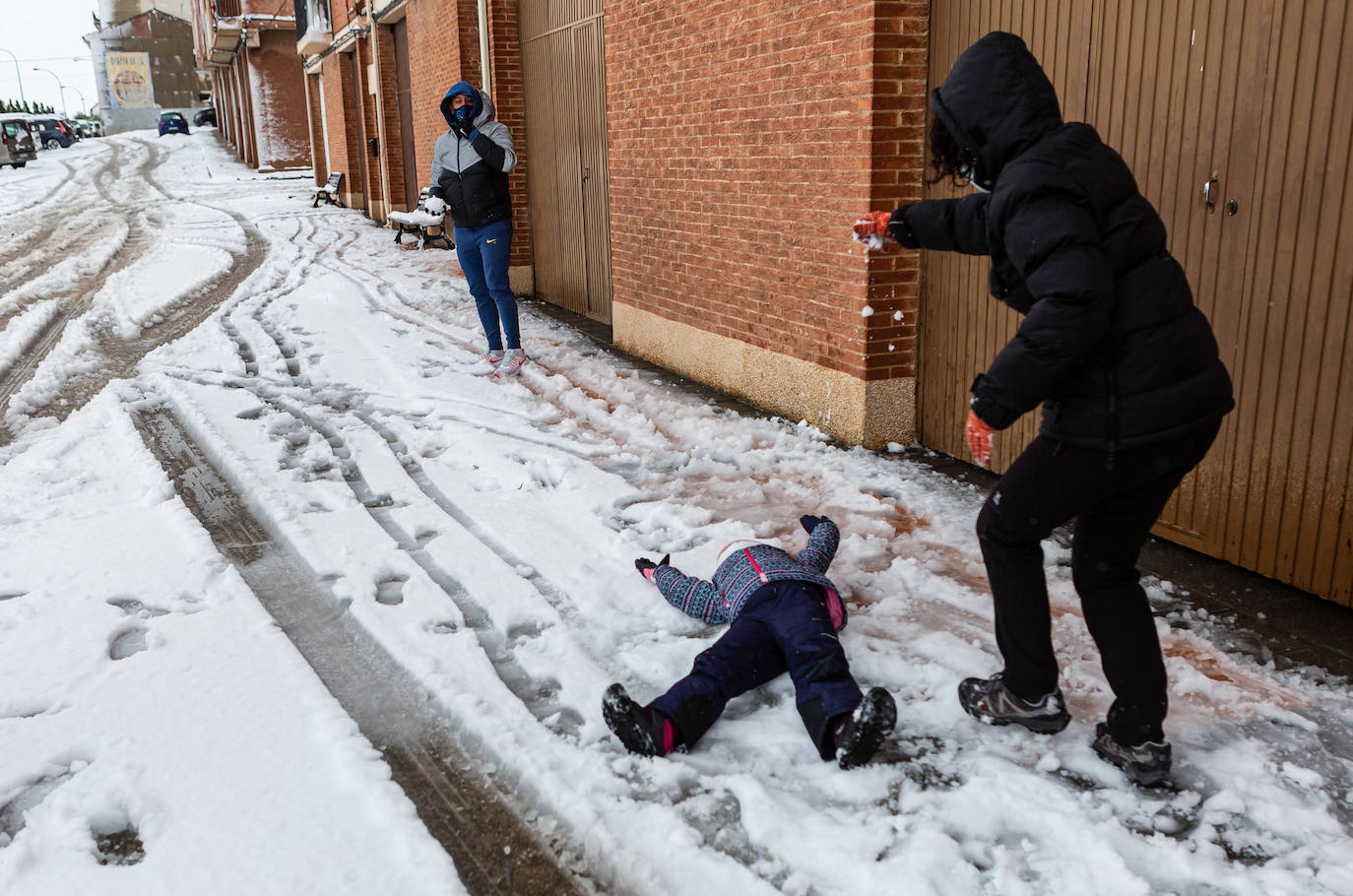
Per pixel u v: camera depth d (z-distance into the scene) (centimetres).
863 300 530
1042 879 223
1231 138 363
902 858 226
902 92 505
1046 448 239
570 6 900
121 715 292
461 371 725
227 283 1212
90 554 411
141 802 252
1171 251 395
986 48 232
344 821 246
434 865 229
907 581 377
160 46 7419
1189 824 241
